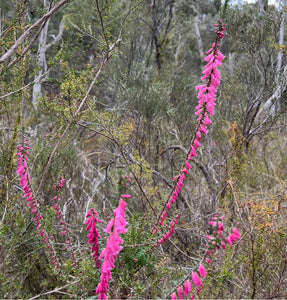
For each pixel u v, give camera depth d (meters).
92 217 2.29
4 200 3.17
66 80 3.55
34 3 3.85
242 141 4.94
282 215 3.66
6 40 2.85
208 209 4.86
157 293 3.08
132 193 4.56
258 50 5.60
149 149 5.34
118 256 2.93
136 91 5.97
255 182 5.41
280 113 5.45
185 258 4.09
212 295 3.03
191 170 5.41
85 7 6.12
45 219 2.88
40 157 4.11
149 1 9.59
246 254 3.40
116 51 3.77
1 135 3.75
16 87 3.45
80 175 5.21
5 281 2.71
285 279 3.42
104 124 3.65
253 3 7.25
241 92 6.35
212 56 2.39
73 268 2.75
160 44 10.00
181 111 6.46
